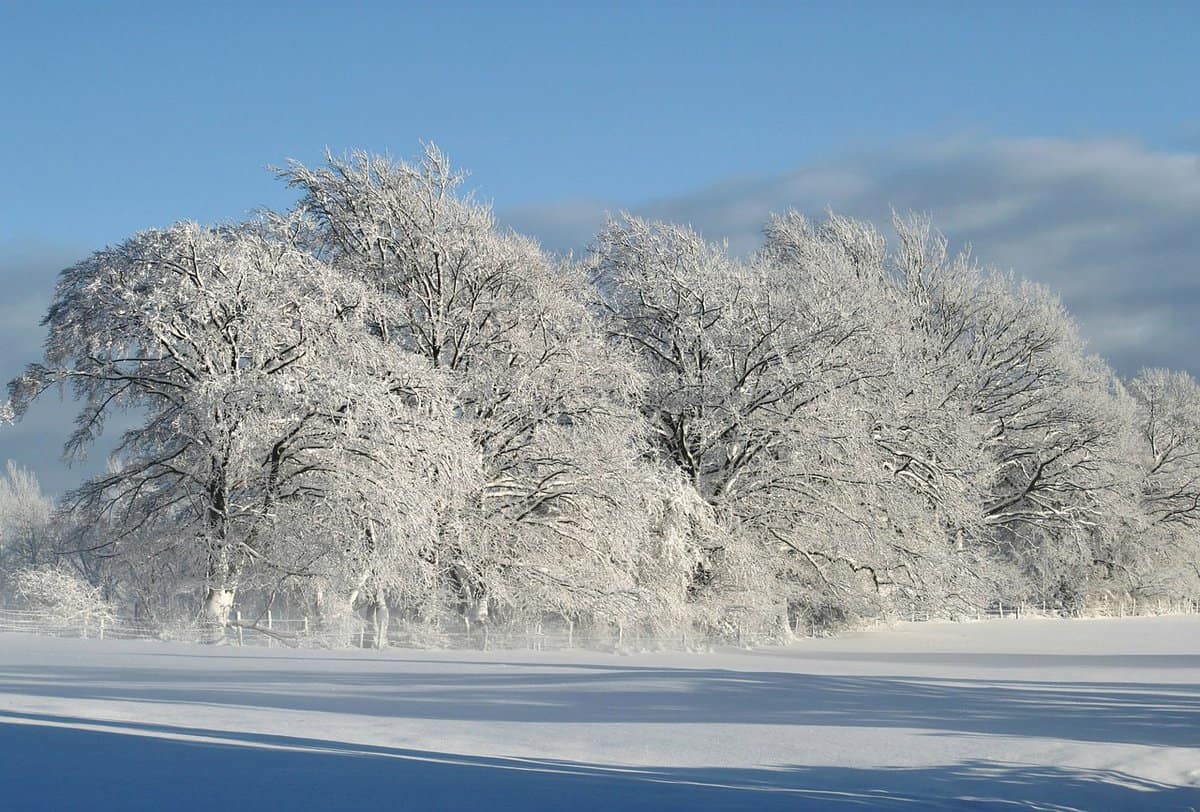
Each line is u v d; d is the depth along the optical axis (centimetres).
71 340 4112
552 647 4078
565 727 1747
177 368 4122
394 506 3644
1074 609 7188
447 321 4334
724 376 4569
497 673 2608
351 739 1580
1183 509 7419
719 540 4303
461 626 4109
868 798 1260
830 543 4597
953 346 6400
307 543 3853
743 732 1716
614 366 4203
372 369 3869
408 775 1291
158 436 4241
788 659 3534
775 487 4600
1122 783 1404
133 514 4253
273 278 3950
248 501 4025
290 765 1333
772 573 4488
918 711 2019
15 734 1527
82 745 1446
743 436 4575
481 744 1571
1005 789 1342
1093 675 2975
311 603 4012
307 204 4584
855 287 5353
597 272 5147
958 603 5050
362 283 4050
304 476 3928
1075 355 6756
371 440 3731
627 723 1803
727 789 1277
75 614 4016
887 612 4831
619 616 4038
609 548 4128
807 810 1166
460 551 4053
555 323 4278
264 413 3759
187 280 3919
